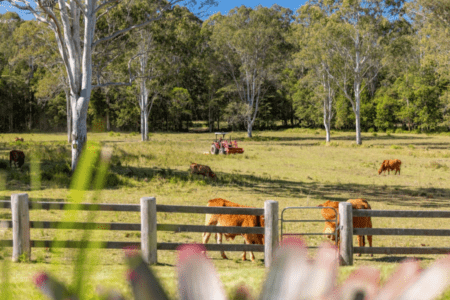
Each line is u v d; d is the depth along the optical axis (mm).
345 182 19125
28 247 5801
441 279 268
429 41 38031
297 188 16828
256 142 48500
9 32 35375
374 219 11148
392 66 44188
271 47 51469
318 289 283
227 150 30469
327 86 48031
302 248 311
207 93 66938
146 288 288
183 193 14398
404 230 6484
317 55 42312
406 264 295
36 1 15383
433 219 11180
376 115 67750
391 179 20609
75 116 16594
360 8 39719
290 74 71375
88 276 384
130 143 39031
